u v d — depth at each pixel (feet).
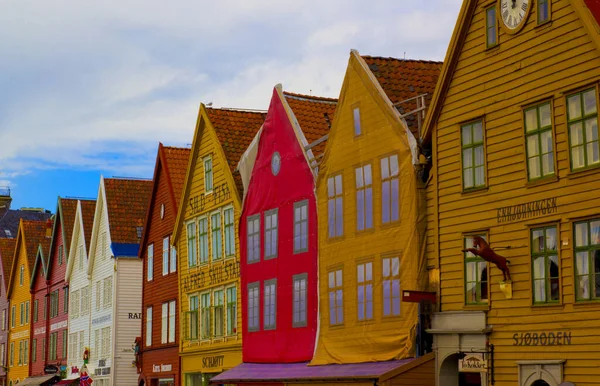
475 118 82.17
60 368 210.38
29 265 246.06
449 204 84.89
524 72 77.15
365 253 95.81
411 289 88.28
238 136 135.64
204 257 138.21
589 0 71.97
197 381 140.15
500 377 77.36
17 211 337.72
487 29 81.30
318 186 105.29
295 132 111.86
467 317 81.15
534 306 74.54
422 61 103.50
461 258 82.99
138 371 164.45
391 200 92.32
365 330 94.99
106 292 181.78
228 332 128.98
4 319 267.59
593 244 70.18
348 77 100.22
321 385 98.37
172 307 151.33
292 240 111.34
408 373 84.07
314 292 106.01
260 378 109.81
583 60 71.51
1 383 264.72
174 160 158.71
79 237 205.26
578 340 70.44
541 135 75.36
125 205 184.44
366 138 96.73
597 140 70.13
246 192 123.13
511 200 77.82
